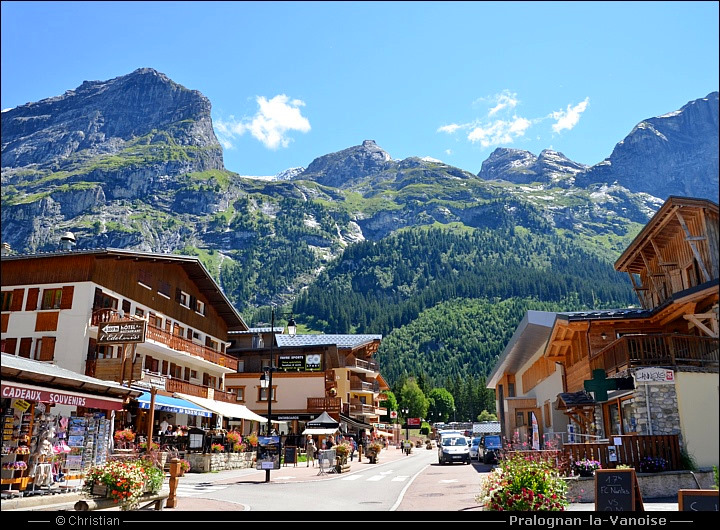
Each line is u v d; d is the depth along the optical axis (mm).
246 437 37094
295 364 59031
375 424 73188
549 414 36969
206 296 46281
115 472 13906
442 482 23859
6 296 32125
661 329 23906
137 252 34562
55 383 14484
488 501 11016
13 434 14539
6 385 12898
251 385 59125
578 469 17109
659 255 24000
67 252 31672
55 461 16000
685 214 20219
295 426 57000
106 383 16094
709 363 19672
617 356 20938
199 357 41656
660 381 19234
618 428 22594
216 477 27250
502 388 58344
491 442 36625
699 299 19938
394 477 27328
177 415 40031
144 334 29562
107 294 33031
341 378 64938
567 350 30656
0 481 13383
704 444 18234
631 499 10328
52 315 31219
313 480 25797
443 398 162375
